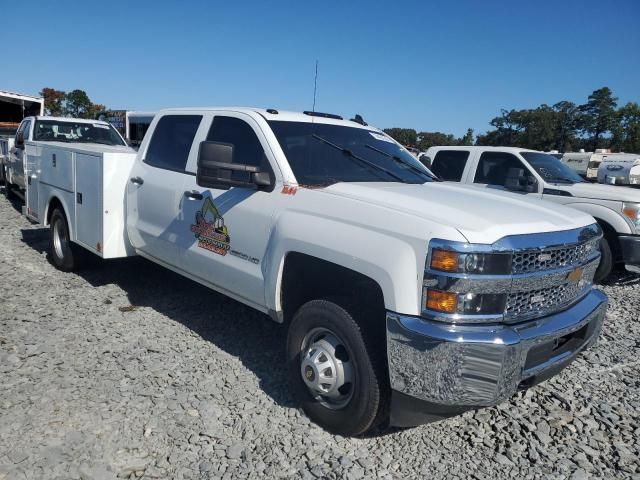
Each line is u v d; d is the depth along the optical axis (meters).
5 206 11.79
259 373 4.15
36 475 2.84
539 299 3.10
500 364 2.78
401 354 2.91
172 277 6.61
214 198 4.26
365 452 3.23
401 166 4.52
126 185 5.46
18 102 17.67
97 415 3.43
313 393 3.48
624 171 13.88
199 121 4.80
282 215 3.68
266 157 4.00
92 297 5.74
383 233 3.07
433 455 3.24
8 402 3.53
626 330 5.64
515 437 3.47
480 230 2.88
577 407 3.90
